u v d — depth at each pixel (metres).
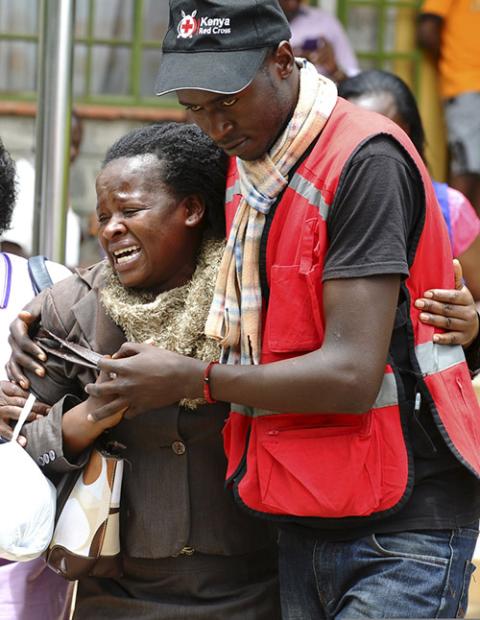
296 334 4.15
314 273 4.09
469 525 4.36
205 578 4.67
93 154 12.05
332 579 4.35
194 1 4.07
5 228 5.38
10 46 12.35
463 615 4.41
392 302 4.02
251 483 4.30
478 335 4.53
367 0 11.55
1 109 12.24
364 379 3.97
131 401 4.25
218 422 4.59
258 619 4.67
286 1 10.97
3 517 4.37
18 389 4.69
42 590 5.15
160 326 4.52
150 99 12.22
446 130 11.43
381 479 4.14
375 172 4.02
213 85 3.96
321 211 4.09
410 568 4.21
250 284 4.28
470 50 11.17
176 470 4.63
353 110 4.21
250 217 4.26
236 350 4.37
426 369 4.23
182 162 4.48
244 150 4.15
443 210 6.49
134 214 4.43
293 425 4.24
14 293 5.15
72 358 4.53
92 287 4.70
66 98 6.28
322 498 4.14
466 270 6.62
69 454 4.57
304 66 4.33
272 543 4.81
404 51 11.50
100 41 12.17
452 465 4.29
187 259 4.56
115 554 4.60
